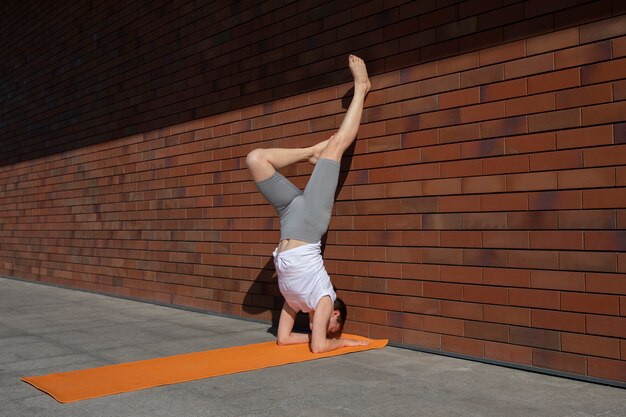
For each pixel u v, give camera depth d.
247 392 3.71
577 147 4.05
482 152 4.57
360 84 5.33
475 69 4.63
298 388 3.79
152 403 3.48
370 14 5.42
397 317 5.13
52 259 10.30
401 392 3.71
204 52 7.30
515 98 4.39
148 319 6.71
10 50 11.78
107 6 9.05
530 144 4.30
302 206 5.16
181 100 7.63
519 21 4.38
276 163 5.22
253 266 6.59
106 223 8.94
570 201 4.08
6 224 11.81
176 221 7.66
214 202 7.12
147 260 8.13
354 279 5.50
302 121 6.04
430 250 4.90
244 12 6.77
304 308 5.13
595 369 3.93
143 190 8.23
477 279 4.58
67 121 9.93
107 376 4.09
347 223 5.58
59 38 10.23
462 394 3.67
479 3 4.62
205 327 6.17
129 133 8.52
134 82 8.45
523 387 3.84
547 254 4.18
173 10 7.80
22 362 4.54
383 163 5.28
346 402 3.49
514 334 4.35
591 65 4.00
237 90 6.83
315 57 5.93
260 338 5.54
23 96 11.30
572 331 4.05
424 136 4.96
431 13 4.95
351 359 4.65
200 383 3.93
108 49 9.00
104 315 6.98
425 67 4.98
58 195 10.14
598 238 3.94
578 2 4.07
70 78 9.88
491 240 4.50
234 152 6.85
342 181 5.64
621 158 3.85
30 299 8.44
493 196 4.50
